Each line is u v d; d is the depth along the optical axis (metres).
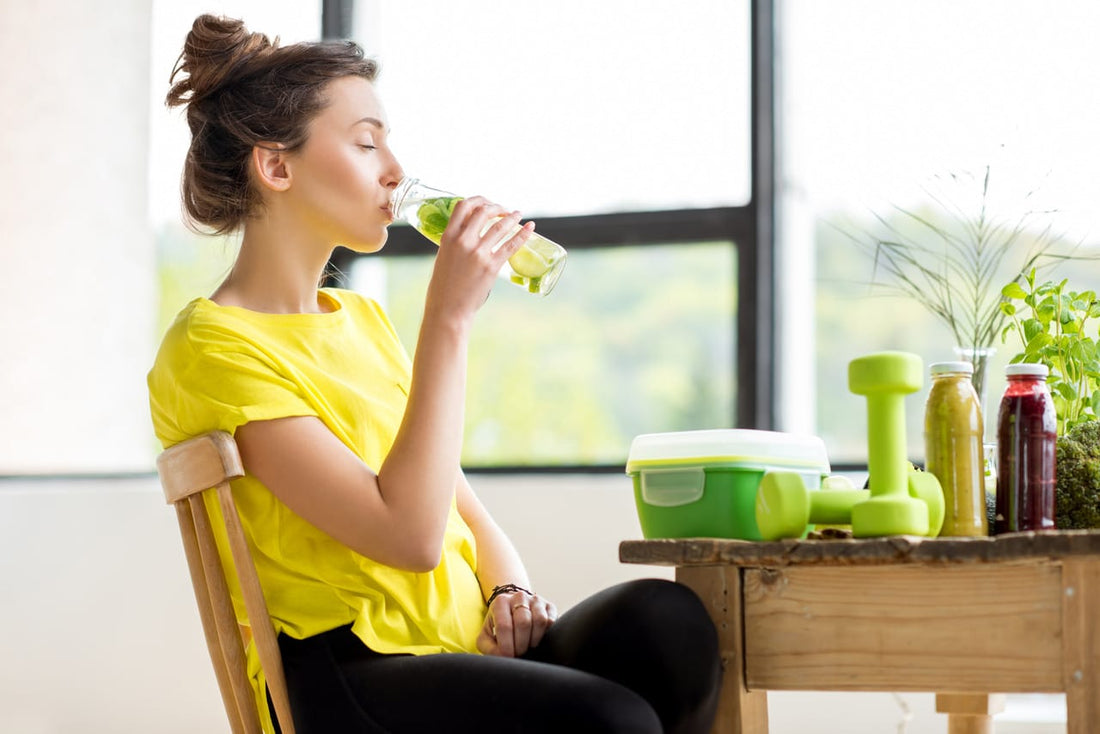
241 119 1.56
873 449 1.24
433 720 1.27
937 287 2.85
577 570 2.80
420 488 1.38
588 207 3.06
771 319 2.96
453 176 3.13
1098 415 1.56
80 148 3.36
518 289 3.08
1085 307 1.65
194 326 1.48
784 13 3.01
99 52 3.37
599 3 3.08
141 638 3.01
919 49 2.92
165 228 3.41
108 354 3.36
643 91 3.04
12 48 3.33
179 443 1.40
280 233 1.58
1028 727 2.57
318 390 1.50
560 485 2.83
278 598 1.46
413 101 3.17
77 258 3.35
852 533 1.24
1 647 3.06
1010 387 1.30
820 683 1.24
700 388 2.98
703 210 2.98
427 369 1.42
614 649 1.26
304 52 1.59
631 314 3.02
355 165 1.56
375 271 3.15
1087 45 2.80
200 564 1.42
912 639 1.20
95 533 3.05
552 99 3.09
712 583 1.29
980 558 1.12
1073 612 1.13
